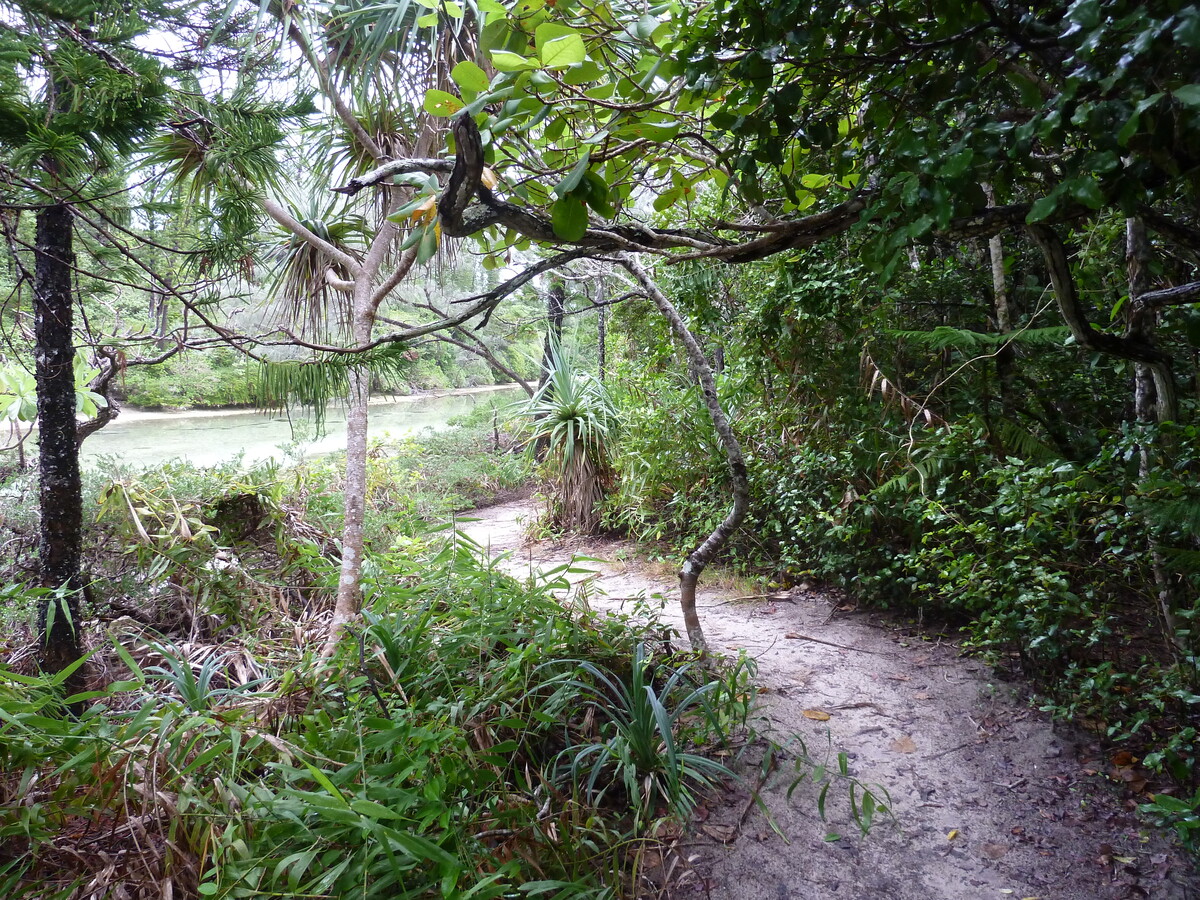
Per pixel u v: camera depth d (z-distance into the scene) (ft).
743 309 16.28
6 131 4.91
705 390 10.79
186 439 23.84
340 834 5.86
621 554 19.03
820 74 5.09
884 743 9.25
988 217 5.06
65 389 8.59
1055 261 5.61
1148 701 8.37
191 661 10.45
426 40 11.34
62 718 7.61
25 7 4.88
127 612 12.17
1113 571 8.63
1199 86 2.97
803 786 8.36
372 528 15.99
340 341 13.19
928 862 7.18
